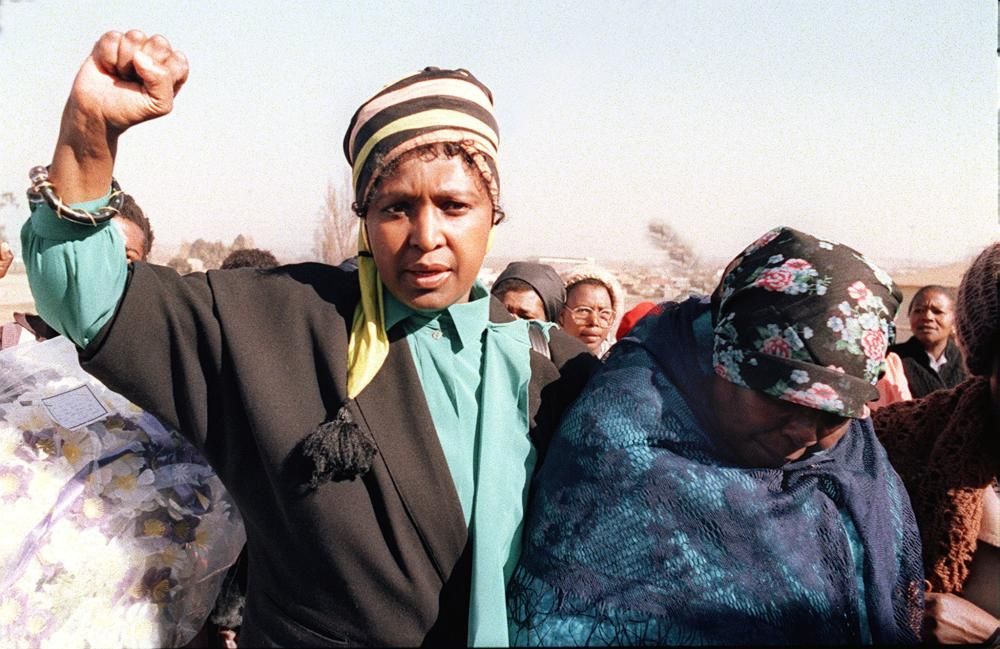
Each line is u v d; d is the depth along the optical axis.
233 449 1.22
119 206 1.13
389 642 1.19
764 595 1.15
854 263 1.16
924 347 2.84
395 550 1.18
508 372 1.30
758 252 1.21
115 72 1.07
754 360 1.14
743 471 1.21
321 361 1.21
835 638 1.17
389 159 1.12
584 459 1.21
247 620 1.31
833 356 1.11
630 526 1.17
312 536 1.17
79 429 1.46
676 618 1.14
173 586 1.48
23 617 1.35
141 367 1.17
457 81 1.19
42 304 1.13
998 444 1.44
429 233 1.12
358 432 1.14
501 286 2.39
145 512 1.46
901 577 1.29
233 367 1.18
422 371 1.25
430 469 1.20
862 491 1.26
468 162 1.14
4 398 1.45
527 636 1.18
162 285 1.19
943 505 1.44
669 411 1.23
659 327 1.32
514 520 1.24
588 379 1.37
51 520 1.39
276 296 1.25
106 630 1.41
